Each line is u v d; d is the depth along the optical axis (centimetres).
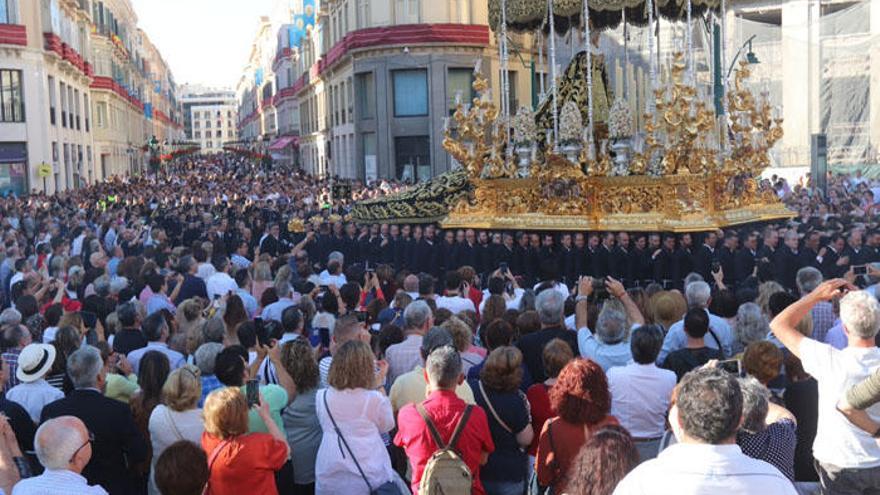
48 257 1744
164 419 616
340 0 5047
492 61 4269
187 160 11506
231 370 650
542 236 1877
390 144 4331
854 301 502
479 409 578
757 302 890
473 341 874
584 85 2017
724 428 354
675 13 1941
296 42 8125
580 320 823
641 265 1647
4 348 850
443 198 2250
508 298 1198
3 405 661
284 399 653
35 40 4478
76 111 5709
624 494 355
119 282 1239
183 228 2600
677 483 348
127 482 624
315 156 6781
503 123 2003
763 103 1948
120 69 8069
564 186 1839
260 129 12812
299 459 667
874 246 1477
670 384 620
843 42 3697
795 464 602
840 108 3678
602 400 528
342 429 604
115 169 7419
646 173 1770
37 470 658
